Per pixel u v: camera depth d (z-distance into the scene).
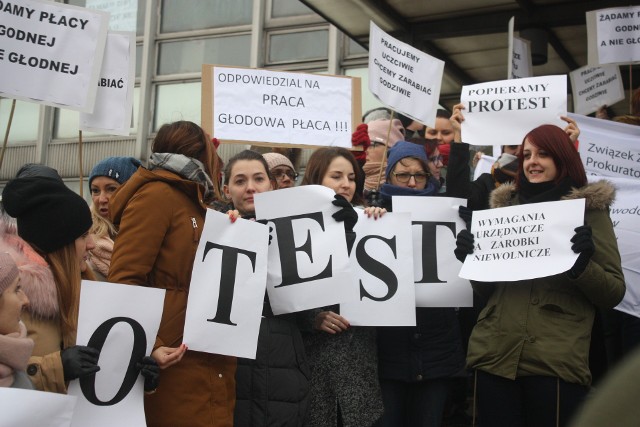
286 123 5.58
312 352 4.28
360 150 5.61
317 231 4.21
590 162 5.88
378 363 4.54
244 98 5.56
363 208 4.53
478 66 9.69
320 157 4.70
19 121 16.59
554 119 5.10
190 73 15.27
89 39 4.50
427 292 4.52
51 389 3.01
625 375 1.07
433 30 8.41
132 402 3.31
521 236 4.07
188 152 3.73
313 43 13.98
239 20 14.88
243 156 4.48
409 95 5.32
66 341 3.22
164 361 3.40
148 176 3.60
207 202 3.86
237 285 3.68
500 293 4.18
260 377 3.89
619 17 6.45
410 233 4.45
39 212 3.19
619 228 5.28
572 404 3.89
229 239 3.72
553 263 3.94
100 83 4.68
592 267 3.88
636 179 5.76
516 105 5.14
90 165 15.87
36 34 4.44
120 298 3.33
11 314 2.80
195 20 15.32
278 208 4.23
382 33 5.22
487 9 8.15
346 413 4.16
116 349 3.30
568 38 8.98
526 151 4.30
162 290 3.39
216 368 3.63
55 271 3.21
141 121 15.45
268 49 14.40
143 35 15.57
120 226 3.54
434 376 4.49
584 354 3.96
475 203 5.28
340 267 4.16
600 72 7.15
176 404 3.48
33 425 2.68
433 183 5.12
